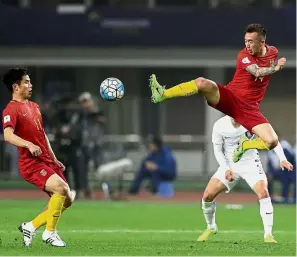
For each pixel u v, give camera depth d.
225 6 90.62
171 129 89.56
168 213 60.16
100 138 72.69
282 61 36.78
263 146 39.34
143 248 37.72
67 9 89.31
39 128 37.19
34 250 36.28
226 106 37.84
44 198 71.06
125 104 89.44
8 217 55.28
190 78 90.62
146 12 89.38
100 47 89.44
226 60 89.62
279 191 82.75
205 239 41.97
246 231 48.91
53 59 89.44
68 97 89.75
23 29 89.19
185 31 89.44
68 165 70.50
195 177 86.56
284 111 90.38
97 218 56.25
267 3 90.50
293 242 41.19
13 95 37.31
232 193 79.25
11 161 83.94
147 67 90.06
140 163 82.44
